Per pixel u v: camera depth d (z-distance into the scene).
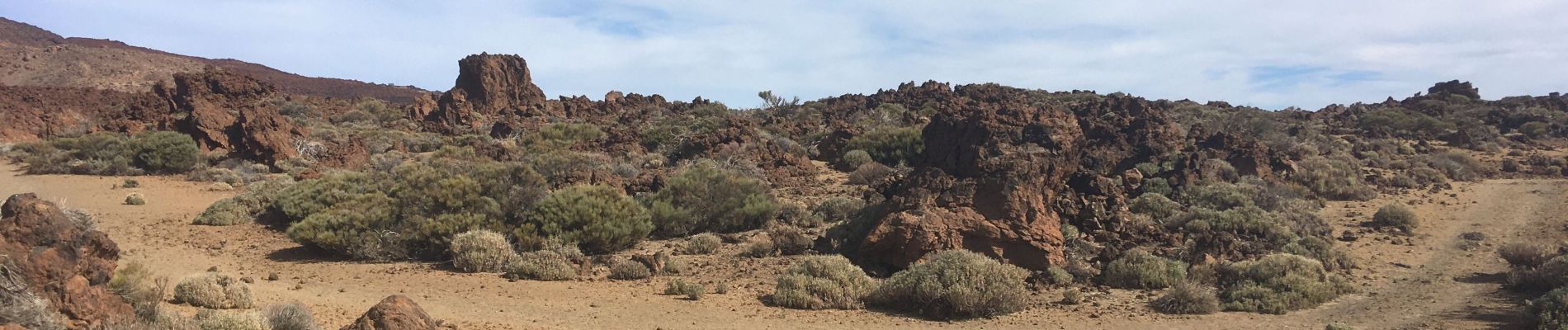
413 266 20.53
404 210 23.94
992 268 16.59
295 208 26.91
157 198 31.88
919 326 14.76
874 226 21.52
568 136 51.75
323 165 40.62
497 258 20.09
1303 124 60.56
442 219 22.59
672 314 15.32
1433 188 35.00
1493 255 21.62
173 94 62.25
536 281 18.52
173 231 25.00
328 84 170.62
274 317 10.98
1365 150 49.19
